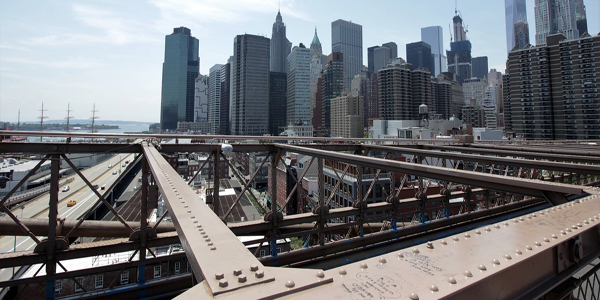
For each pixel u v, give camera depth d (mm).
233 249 1731
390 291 1189
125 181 68438
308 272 1426
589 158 8273
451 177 4238
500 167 16438
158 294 8438
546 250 1634
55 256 7754
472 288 1312
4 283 7234
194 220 2318
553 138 95875
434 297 1121
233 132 191625
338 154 6859
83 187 55688
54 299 7625
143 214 8555
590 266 2449
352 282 1317
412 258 1552
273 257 9711
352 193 30000
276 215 9953
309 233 10422
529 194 3469
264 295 1208
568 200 3133
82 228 9242
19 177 47469
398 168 5117
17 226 8555
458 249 1657
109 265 8156
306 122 198875
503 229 2006
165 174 4656
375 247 11562
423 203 13430
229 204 40281
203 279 1386
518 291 1552
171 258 8727
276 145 10305
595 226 2139
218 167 9672
